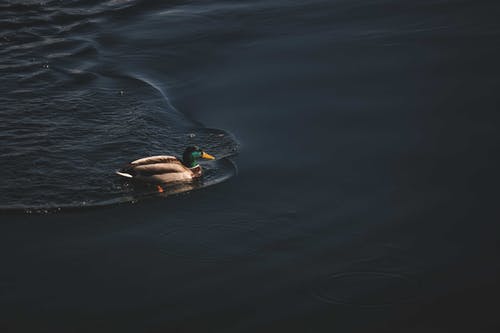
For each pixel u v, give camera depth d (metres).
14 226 14.66
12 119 18.73
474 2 24.53
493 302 12.26
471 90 19.14
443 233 14.05
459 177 15.72
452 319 11.98
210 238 14.29
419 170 16.11
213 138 17.92
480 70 20.06
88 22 25.59
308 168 16.52
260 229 14.52
